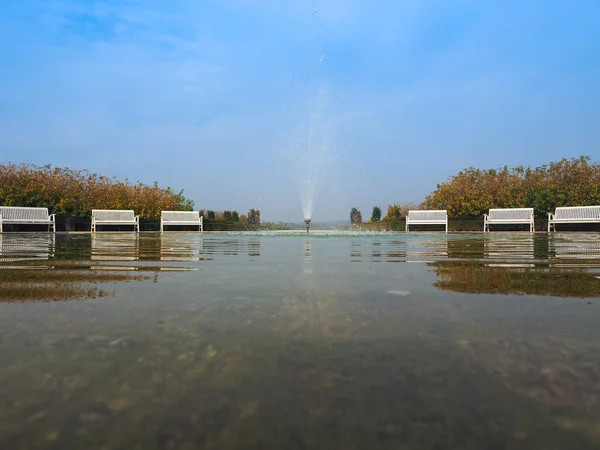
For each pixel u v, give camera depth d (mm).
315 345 921
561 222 10969
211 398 647
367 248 4691
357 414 595
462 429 553
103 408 611
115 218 12672
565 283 1861
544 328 1065
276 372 756
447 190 14609
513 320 1153
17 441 519
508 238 7574
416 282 1896
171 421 573
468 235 9398
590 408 615
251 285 1810
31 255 3629
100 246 5145
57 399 640
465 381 717
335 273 2244
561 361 817
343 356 846
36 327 1072
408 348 900
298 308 1316
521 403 632
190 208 16672
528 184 13648
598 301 1430
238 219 18156
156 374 747
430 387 691
